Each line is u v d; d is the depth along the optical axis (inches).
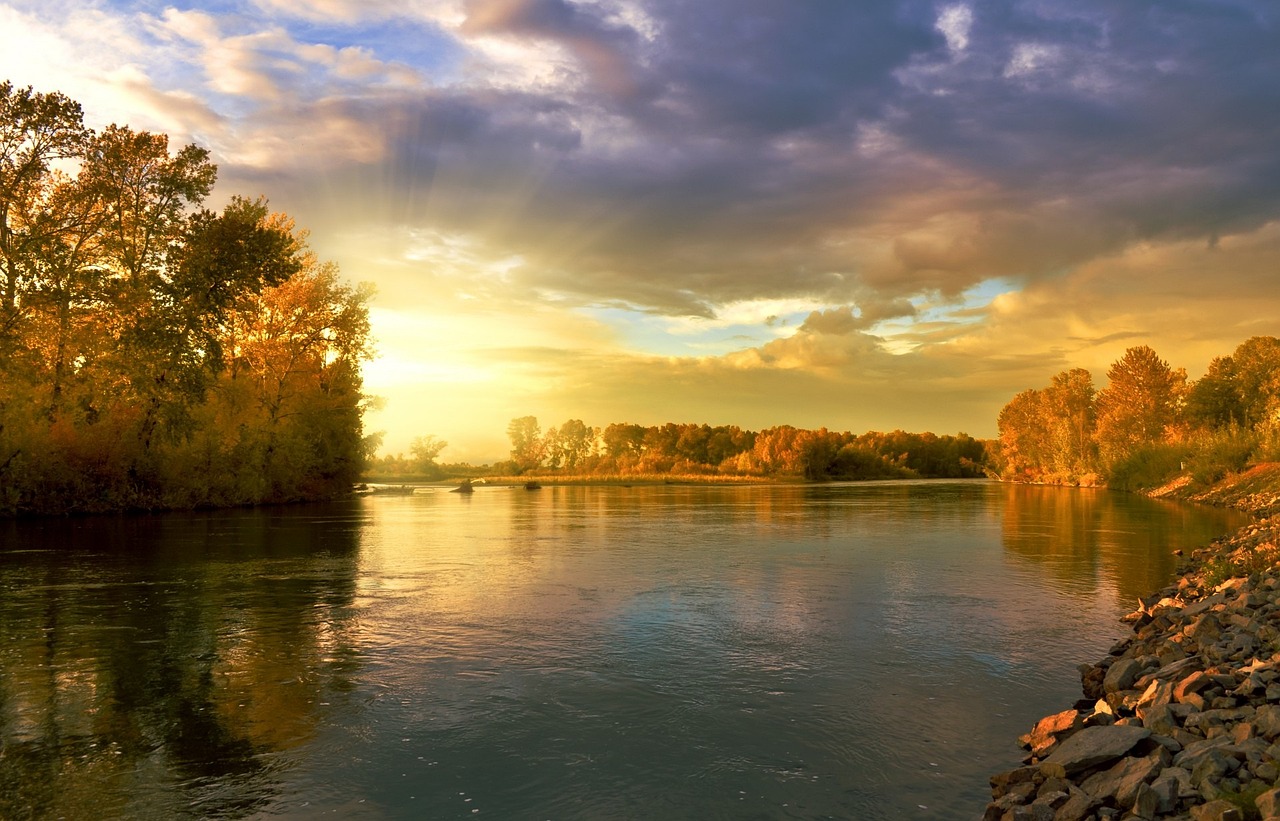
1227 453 2375.7
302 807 275.9
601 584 748.0
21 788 289.1
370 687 417.4
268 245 1541.6
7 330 1294.3
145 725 358.6
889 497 2733.8
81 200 1403.8
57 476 1519.4
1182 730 297.3
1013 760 325.1
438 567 862.5
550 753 327.9
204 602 653.9
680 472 6156.5
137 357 1441.9
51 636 530.3
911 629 558.3
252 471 1979.6
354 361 2321.6
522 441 7135.8
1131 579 783.1
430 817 269.4
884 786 298.4
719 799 286.0
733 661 471.8
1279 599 477.7
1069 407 4539.9
